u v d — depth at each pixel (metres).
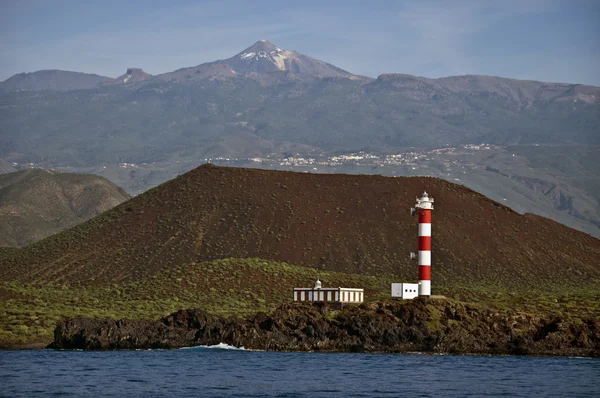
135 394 139.88
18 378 153.25
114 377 156.00
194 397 138.38
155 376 157.88
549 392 146.00
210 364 174.62
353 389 147.75
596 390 148.00
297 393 143.50
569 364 181.88
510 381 157.38
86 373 160.12
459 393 145.00
